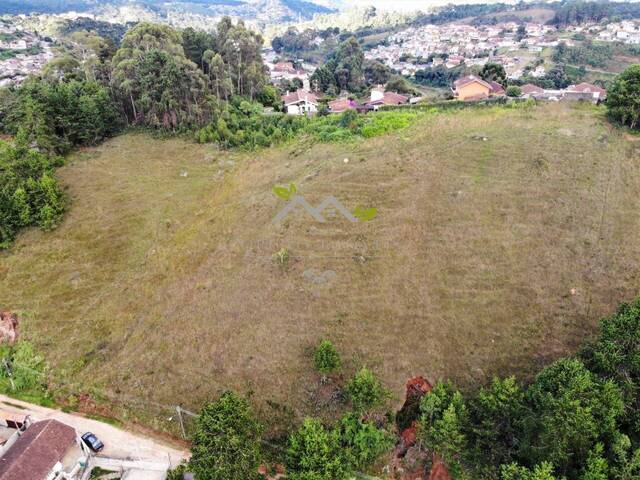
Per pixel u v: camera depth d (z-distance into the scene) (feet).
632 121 183.42
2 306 129.29
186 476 85.61
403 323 111.65
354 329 111.24
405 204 147.95
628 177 154.71
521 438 80.59
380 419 95.20
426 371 101.71
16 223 151.12
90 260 141.18
